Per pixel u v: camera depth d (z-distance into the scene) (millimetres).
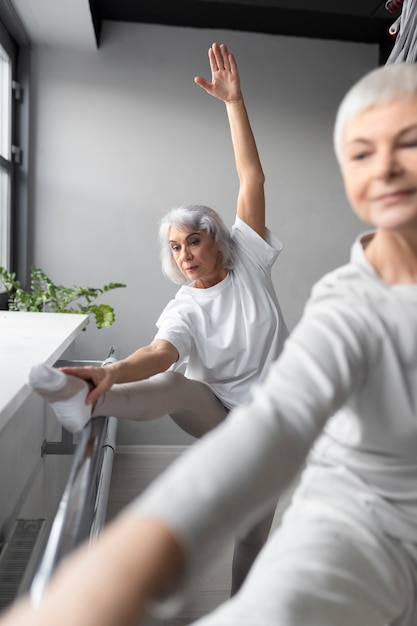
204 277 1803
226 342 1755
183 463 431
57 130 3803
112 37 3814
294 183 4016
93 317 3895
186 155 3898
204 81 1861
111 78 3828
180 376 1447
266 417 457
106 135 3838
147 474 3543
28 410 1693
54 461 2301
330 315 545
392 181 529
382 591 577
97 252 3873
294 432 462
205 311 1780
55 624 322
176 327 1668
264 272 1864
